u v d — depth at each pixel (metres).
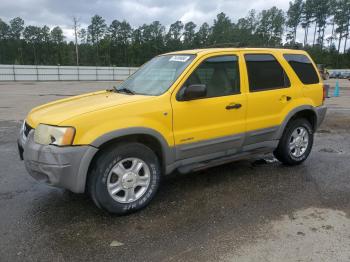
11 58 100.81
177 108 4.16
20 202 4.31
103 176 3.73
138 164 3.98
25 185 4.89
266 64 5.20
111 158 3.75
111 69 59.94
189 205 4.23
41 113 4.08
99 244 3.35
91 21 104.00
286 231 3.58
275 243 3.35
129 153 3.87
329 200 4.38
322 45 104.38
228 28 95.62
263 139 5.19
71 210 4.09
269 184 4.93
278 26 99.25
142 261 3.07
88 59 101.94
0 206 4.19
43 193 4.59
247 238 3.44
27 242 3.37
